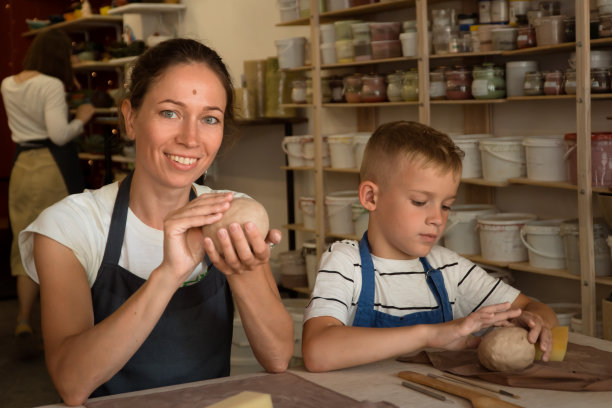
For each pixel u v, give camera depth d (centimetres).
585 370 118
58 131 417
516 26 295
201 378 136
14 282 552
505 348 118
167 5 545
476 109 336
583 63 255
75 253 128
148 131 123
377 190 150
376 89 348
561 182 275
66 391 112
